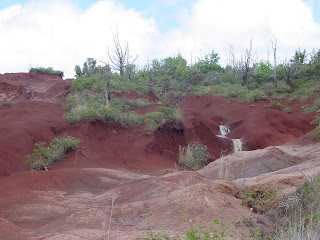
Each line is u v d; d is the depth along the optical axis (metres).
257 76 38.62
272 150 13.88
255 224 5.37
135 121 19.39
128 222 6.00
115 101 22.95
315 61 35.84
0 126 15.98
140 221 5.91
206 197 6.10
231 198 6.66
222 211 5.77
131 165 15.35
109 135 17.47
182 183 8.06
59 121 17.98
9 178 10.12
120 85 27.00
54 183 9.59
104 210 6.71
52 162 13.27
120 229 5.47
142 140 17.83
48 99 26.94
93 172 11.19
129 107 23.23
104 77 24.33
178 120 20.00
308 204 5.74
